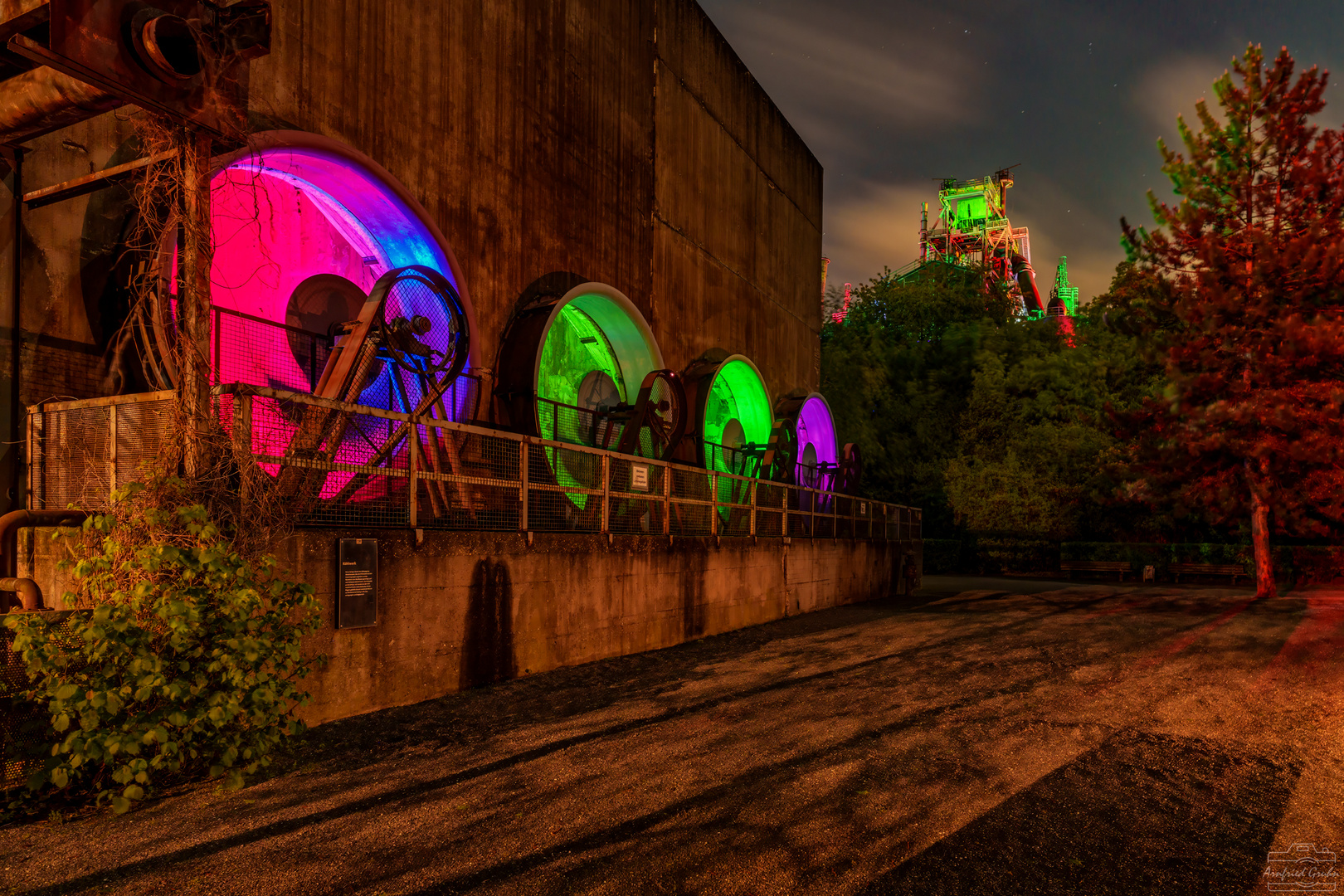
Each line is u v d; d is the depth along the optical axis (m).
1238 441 21.39
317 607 5.59
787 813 4.54
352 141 10.53
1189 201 22.70
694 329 19.95
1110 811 4.69
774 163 25.34
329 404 6.80
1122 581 28.50
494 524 9.17
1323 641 11.92
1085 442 30.69
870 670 9.38
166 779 4.97
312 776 5.20
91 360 7.61
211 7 5.66
